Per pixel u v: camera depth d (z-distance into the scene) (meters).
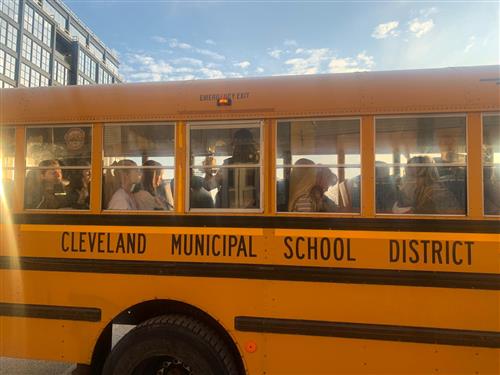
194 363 2.91
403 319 2.78
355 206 2.91
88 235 3.20
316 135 2.99
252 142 3.06
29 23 56.47
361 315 2.83
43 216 3.26
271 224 2.97
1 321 3.28
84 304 3.17
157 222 3.11
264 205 3.00
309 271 2.90
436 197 2.83
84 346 3.16
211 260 3.02
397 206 2.86
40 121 3.30
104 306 3.14
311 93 3.00
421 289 2.77
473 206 2.76
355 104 2.93
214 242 3.03
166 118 3.15
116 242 3.15
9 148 3.37
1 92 3.38
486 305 2.70
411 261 2.79
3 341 3.27
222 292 2.99
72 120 3.26
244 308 2.96
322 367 2.85
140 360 3.00
